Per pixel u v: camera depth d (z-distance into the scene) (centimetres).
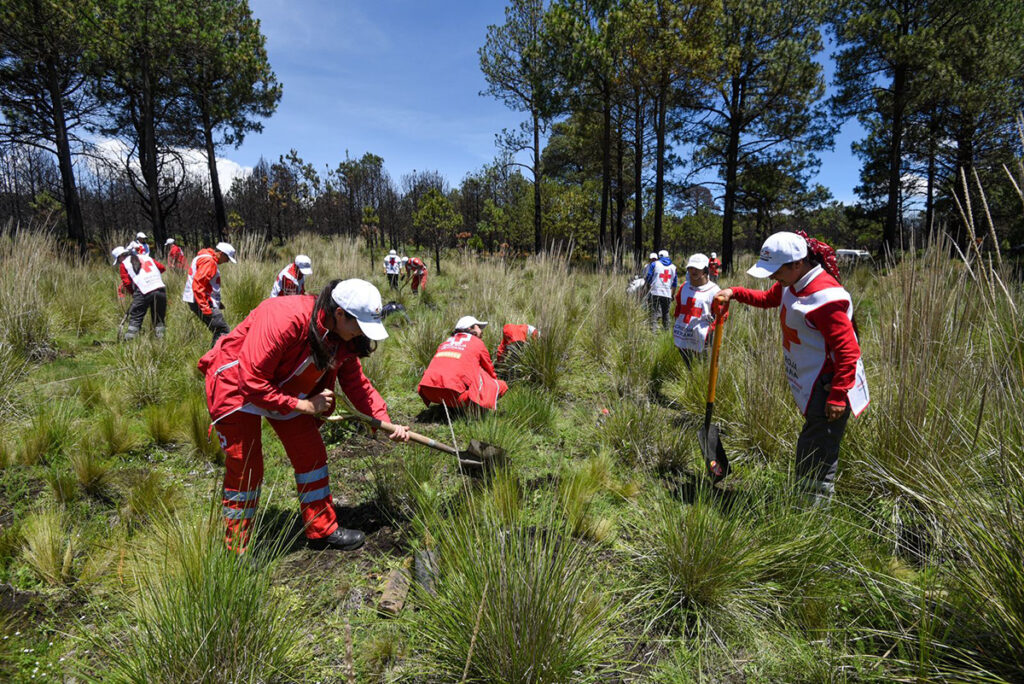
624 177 2998
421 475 344
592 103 1962
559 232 2236
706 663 224
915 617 223
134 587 244
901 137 2011
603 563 280
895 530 284
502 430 426
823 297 276
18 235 751
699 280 557
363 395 301
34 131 1809
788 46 1811
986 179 1557
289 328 251
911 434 322
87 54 1574
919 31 1658
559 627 209
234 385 255
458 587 227
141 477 334
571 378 587
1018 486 223
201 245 2869
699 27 1695
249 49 2027
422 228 2322
